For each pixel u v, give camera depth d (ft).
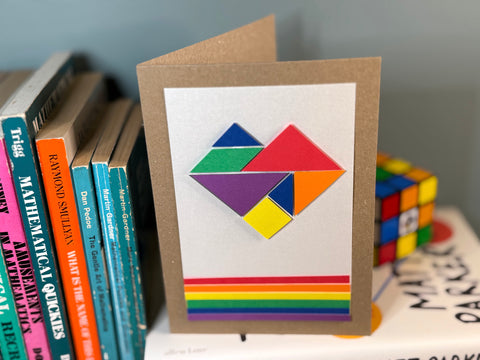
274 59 2.53
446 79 2.74
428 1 2.59
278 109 1.88
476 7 2.60
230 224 2.06
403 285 2.40
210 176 1.99
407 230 2.54
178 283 2.17
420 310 2.24
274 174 1.96
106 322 2.27
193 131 1.93
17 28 2.64
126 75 2.75
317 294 2.14
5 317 2.20
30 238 2.08
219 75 1.85
